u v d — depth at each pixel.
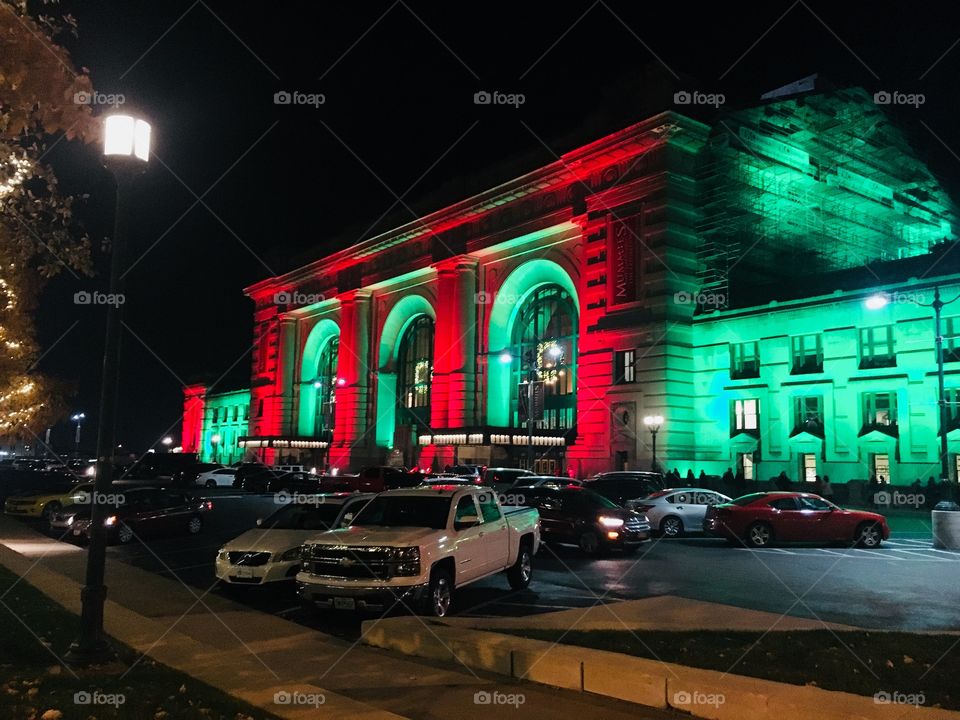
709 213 47.22
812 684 7.71
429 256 67.88
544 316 62.00
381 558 11.80
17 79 6.25
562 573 17.38
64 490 31.92
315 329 89.62
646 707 7.62
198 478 55.88
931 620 12.16
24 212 7.43
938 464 34.22
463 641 9.31
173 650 9.78
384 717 7.05
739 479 39.91
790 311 41.22
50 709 6.85
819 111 54.47
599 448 48.12
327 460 78.75
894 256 61.03
